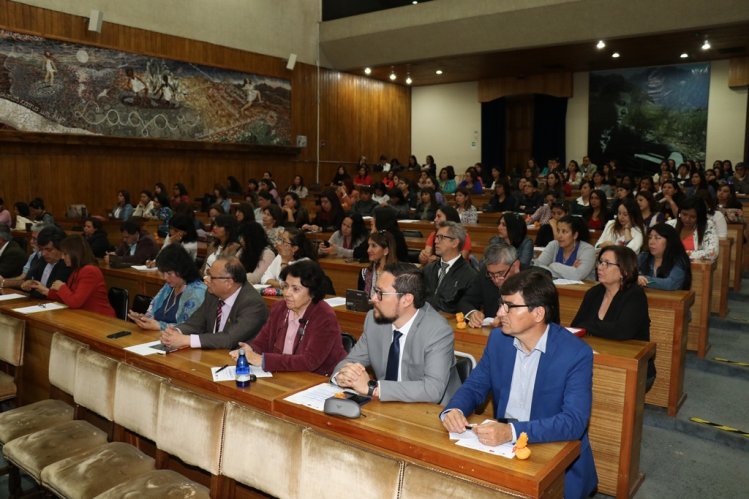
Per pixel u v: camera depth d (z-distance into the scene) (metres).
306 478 2.13
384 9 13.37
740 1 9.52
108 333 3.49
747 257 7.54
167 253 3.95
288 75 14.09
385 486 1.93
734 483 3.30
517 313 2.31
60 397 3.54
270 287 4.78
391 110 17.44
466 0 11.89
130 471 2.67
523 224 4.96
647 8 10.22
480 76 16.31
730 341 5.30
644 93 14.83
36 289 4.41
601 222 7.20
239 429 2.36
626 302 3.38
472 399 2.41
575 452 2.05
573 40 11.30
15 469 3.13
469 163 17.50
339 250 6.50
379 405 2.39
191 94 12.14
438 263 4.31
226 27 12.73
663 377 4.05
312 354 2.92
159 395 2.66
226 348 3.26
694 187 9.87
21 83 9.69
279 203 11.94
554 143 16.16
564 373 2.31
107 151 11.17
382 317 2.71
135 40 11.21
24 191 10.09
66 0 10.20
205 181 12.83
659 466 3.49
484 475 1.88
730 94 13.84
